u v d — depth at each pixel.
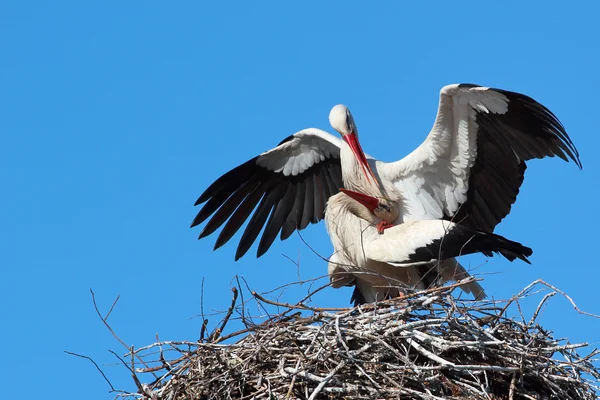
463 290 14.52
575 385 12.04
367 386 11.41
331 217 14.73
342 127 15.58
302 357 11.60
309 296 12.34
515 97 14.26
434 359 11.41
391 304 12.34
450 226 13.92
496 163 14.95
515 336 12.13
